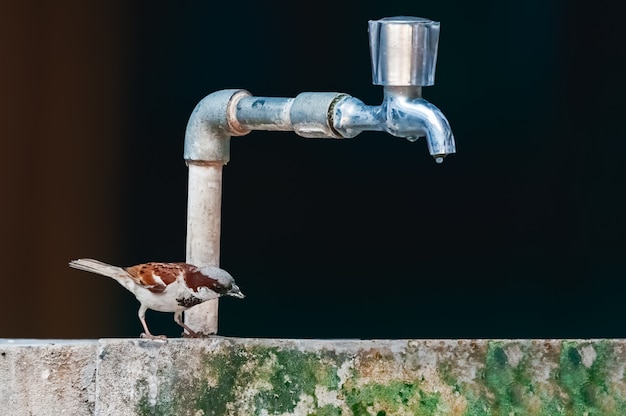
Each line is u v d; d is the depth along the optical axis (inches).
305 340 189.9
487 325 467.5
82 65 467.5
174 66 476.4
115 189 472.4
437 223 476.4
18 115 455.2
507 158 477.7
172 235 472.4
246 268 470.6
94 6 467.5
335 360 189.0
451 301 472.1
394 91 177.2
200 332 199.9
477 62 480.4
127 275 184.1
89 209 469.4
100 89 470.6
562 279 466.6
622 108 465.7
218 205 203.3
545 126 475.5
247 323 467.5
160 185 474.3
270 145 475.8
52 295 458.3
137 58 474.3
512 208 474.9
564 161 472.4
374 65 177.8
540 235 471.2
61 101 464.1
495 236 474.9
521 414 192.2
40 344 187.2
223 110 196.5
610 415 194.2
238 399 188.2
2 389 184.5
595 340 194.5
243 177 473.4
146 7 474.0
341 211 477.7
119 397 184.7
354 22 480.4
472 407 191.2
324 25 481.4
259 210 475.5
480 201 476.7
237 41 478.6
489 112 479.5
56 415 186.1
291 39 481.4
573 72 473.1
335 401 189.2
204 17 476.7
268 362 188.5
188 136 201.2
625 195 462.3
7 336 451.2
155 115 475.5
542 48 477.7
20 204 456.4
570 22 474.0
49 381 185.9
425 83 176.4
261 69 479.8
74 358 187.0
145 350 185.0
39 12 458.3
